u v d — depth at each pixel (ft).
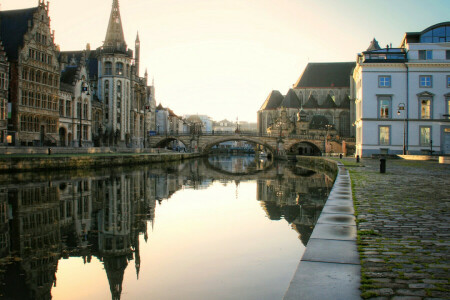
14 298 35.50
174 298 35.29
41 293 36.60
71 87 270.05
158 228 62.75
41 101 226.58
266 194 104.88
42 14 227.81
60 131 259.19
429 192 62.39
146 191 106.73
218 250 50.11
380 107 232.12
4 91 192.34
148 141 404.16
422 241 31.96
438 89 227.40
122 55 335.26
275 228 62.95
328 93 501.56
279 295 35.29
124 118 338.95
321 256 27.20
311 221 68.85
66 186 109.60
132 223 66.08
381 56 236.22
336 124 488.02
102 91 331.36
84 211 75.25
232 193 106.73
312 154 481.05
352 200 51.60
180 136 401.70
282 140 384.47
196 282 39.01
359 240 31.60
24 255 47.70
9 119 206.39
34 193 95.09
